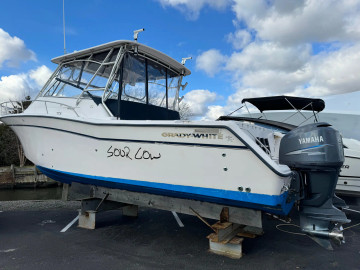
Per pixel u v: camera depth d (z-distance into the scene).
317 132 2.58
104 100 3.80
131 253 3.21
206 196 2.82
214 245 3.21
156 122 3.01
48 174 4.31
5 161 27.81
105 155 3.47
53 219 4.87
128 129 3.22
